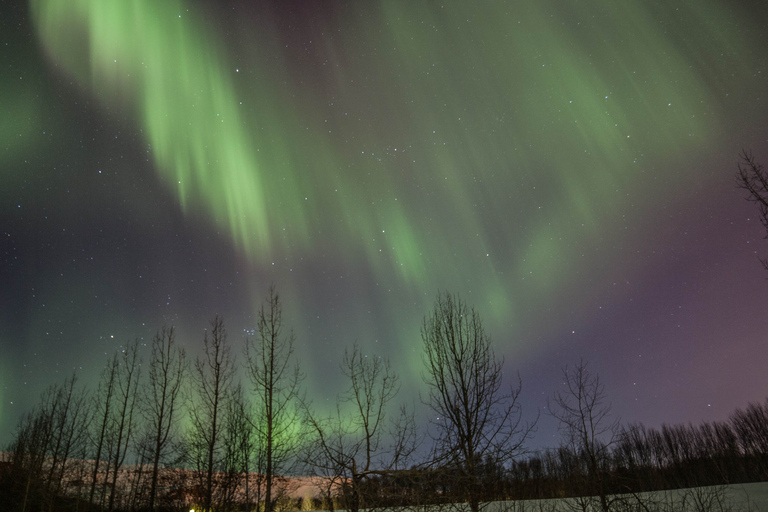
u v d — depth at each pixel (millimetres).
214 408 21016
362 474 9906
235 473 19938
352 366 14414
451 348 15414
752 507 17562
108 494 25266
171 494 21594
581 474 16125
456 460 10125
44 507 25438
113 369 28938
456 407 14086
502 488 12039
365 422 12125
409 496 9625
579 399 16828
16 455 27094
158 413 23906
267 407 19797
